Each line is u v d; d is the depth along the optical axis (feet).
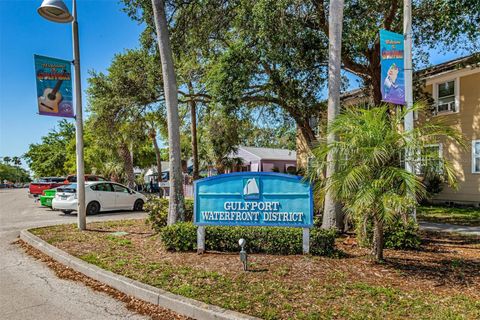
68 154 120.57
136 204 54.90
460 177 52.47
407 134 17.83
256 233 21.67
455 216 41.24
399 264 19.38
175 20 39.37
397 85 26.76
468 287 15.74
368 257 20.29
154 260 21.01
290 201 21.36
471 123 51.26
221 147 79.97
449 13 32.35
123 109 52.54
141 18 38.70
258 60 39.81
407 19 27.99
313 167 20.27
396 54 26.96
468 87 51.70
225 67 39.68
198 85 56.49
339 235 26.63
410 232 23.32
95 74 53.57
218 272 18.08
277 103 46.44
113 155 93.76
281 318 12.52
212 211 22.26
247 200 21.88
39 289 17.54
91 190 49.39
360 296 14.52
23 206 65.51
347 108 20.68
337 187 17.94
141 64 51.49
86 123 60.54
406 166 18.39
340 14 27.40
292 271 17.97
